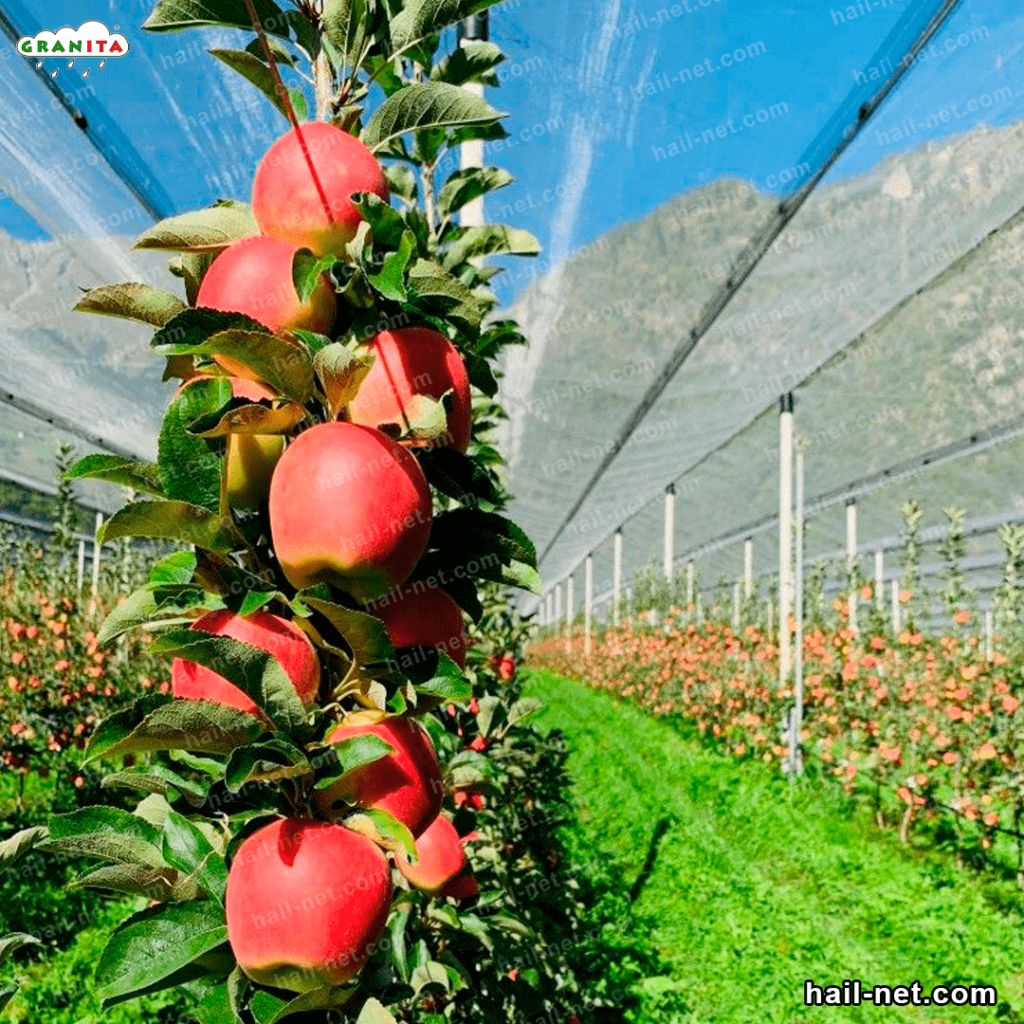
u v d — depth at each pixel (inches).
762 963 232.5
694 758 490.9
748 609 618.5
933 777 336.8
